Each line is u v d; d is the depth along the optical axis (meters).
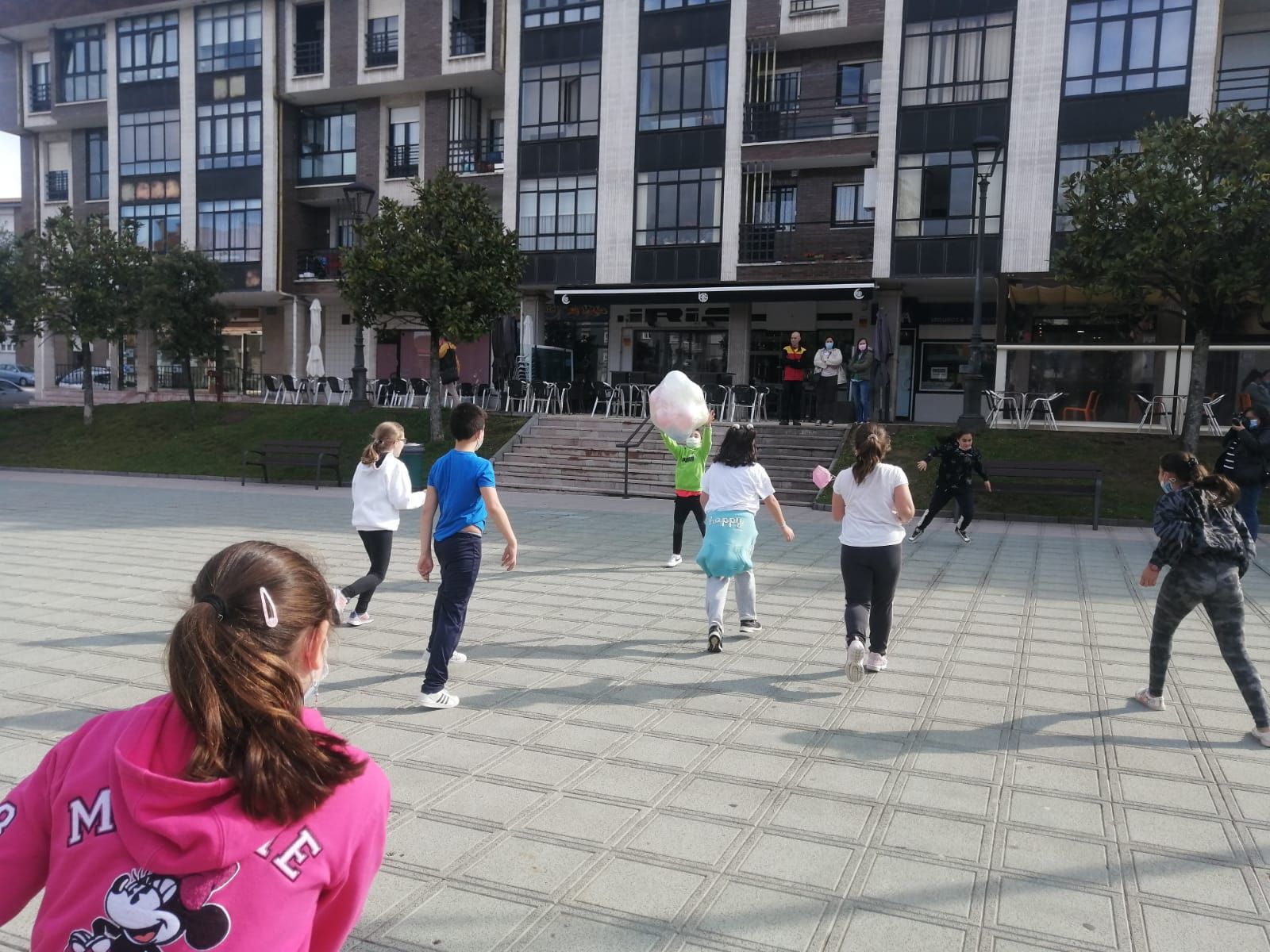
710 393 22.91
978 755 4.77
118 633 7.02
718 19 25.53
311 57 31.45
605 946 3.02
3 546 11.27
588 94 27.09
